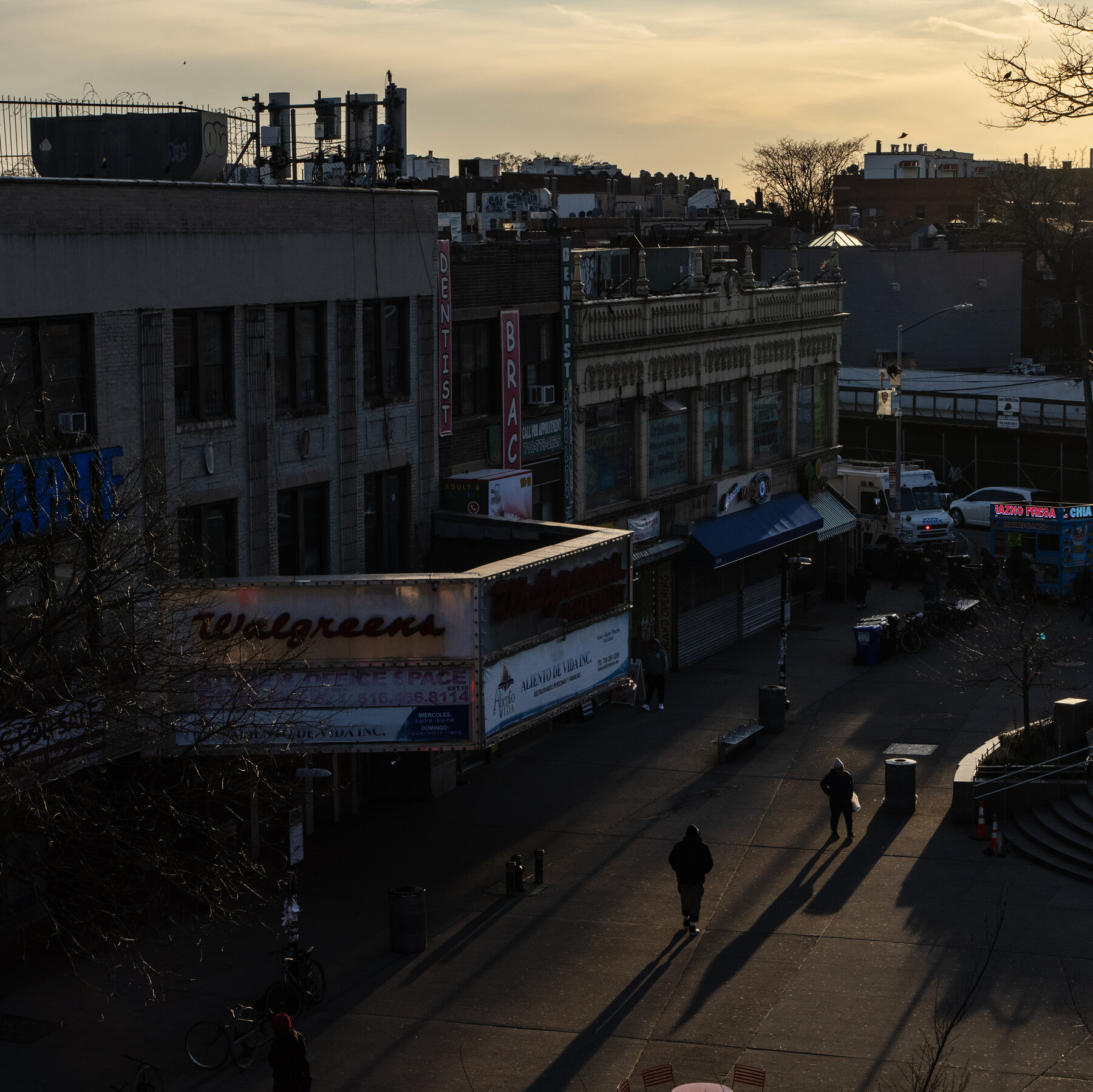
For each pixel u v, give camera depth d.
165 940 22.67
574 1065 18.62
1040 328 95.69
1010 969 21.38
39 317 21.03
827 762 32.25
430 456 30.30
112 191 22.16
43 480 20.27
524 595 25.38
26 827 17.62
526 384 34.31
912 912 23.73
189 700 22.91
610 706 37.34
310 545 27.41
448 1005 20.45
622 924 23.42
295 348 26.50
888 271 84.19
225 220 24.44
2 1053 18.84
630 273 43.62
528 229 61.81
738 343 43.66
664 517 40.41
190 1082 18.23
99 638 19.33
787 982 21.16
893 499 56.44
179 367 24.06
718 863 26.17
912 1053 18.81
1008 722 35.06
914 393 73.56
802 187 142.50
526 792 30.39
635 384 38.56
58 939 21.59
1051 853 26.02
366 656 24.14
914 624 43.03
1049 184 93.56
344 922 23.52
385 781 30.06
